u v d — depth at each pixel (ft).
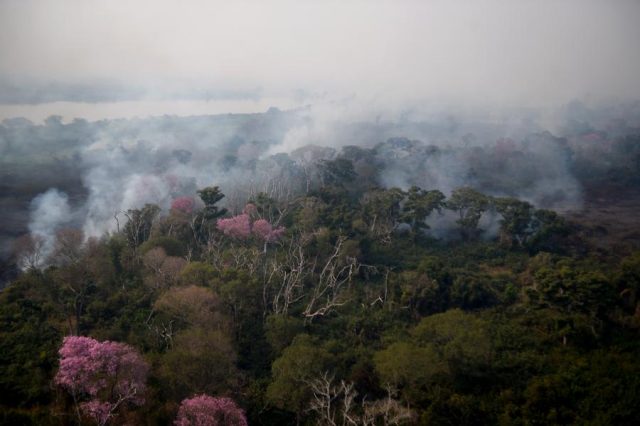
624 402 124.16
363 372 140.36
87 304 178.19
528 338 164.55
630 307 182.19
